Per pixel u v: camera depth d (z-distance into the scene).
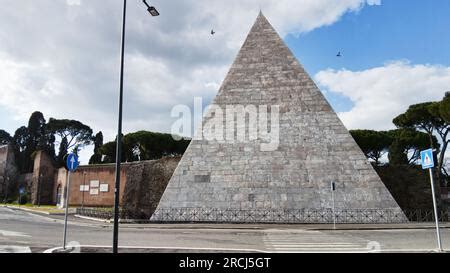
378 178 20.98
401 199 22.67
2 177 53.75
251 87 24.20
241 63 25.08
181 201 22.06
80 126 65.31
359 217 20.34
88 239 12.97
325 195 21.06
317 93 23.48
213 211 21.53
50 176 47.19
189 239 13.36
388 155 39.03
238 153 22.77
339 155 21.88
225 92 24.33
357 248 11.09
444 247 11.09
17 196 52.09
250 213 21.17
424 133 41.84
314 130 22.66
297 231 16.59
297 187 21.44
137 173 25.20
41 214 28.25
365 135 42.03
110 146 52.16
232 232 16.14
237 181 22.08
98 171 36.66
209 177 22.45
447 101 30.17
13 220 20.42
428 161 10.70
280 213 20.92
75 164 11.05
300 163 21.98
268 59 24.91
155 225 19.28
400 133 43.31
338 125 22.56
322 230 16.97
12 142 65.31
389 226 18.00
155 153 48.59
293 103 23.45
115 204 9.30
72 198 37.84
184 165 22.95
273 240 13.23
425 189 22.66
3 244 11.09
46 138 62.88
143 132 48.38
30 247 10.54
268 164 22.22
